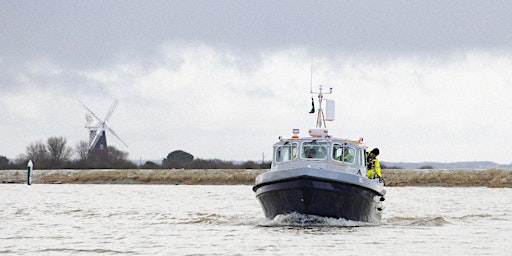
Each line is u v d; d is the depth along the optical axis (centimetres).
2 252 7750
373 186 9512
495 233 9638
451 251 7912
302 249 7894
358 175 9300
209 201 17050
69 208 14438
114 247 8125
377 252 7769
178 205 15525
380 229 9712
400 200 18025
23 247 8125
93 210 13875
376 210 10175
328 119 10075
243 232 9444
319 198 9225
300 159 9712
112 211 13612
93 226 10506
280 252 7700
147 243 8450
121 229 10056
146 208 14488
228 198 18412
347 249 7919
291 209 9469
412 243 8456
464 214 13300
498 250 8019
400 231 9612
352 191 9244
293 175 9156
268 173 9456
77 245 8281
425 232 9606
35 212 13275
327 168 9600
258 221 11144
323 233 9062
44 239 8850
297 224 9644
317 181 9112
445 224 11000
